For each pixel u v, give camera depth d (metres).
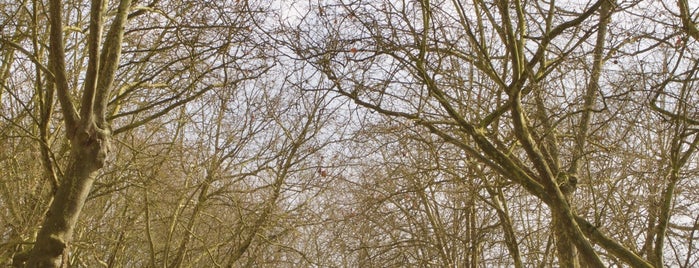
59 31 6.50
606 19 8.25
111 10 9.52
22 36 9.45
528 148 7.45
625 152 8.64
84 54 10.70
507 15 7.57
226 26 8.85
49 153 8.52
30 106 10.95
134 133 12.00
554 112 8.80
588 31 7.79
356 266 13.46
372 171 11.97
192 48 9.09
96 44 6.49
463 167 10.61
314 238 13.68
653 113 8.39
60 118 10.61
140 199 12.59
